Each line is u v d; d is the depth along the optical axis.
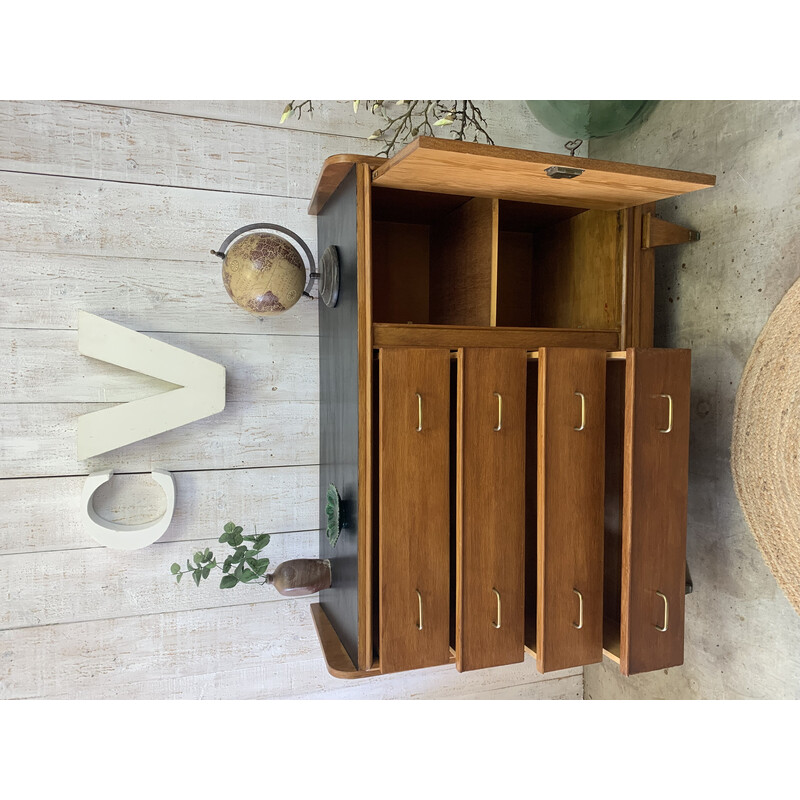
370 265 1.03
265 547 1.40
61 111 1.22
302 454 1.41
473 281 1.20
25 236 1.21
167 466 1.32
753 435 1.16
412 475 1.03
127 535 1.25
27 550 1.25
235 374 1.35
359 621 1.05
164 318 1.30
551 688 1.71
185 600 1.36
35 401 1.24
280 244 1.16
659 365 1.01
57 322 1.24
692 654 1.34
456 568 1.09
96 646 1.31
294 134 1.37
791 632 1.11
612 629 1.16
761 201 1.15
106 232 1.26
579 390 1.05
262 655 1.42
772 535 1.13
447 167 0.96
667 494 1.03
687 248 1.33
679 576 1.05
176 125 1.29
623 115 1.26
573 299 1.36
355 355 1.05
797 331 1.06
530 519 1.20
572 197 1.13
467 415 1.03
